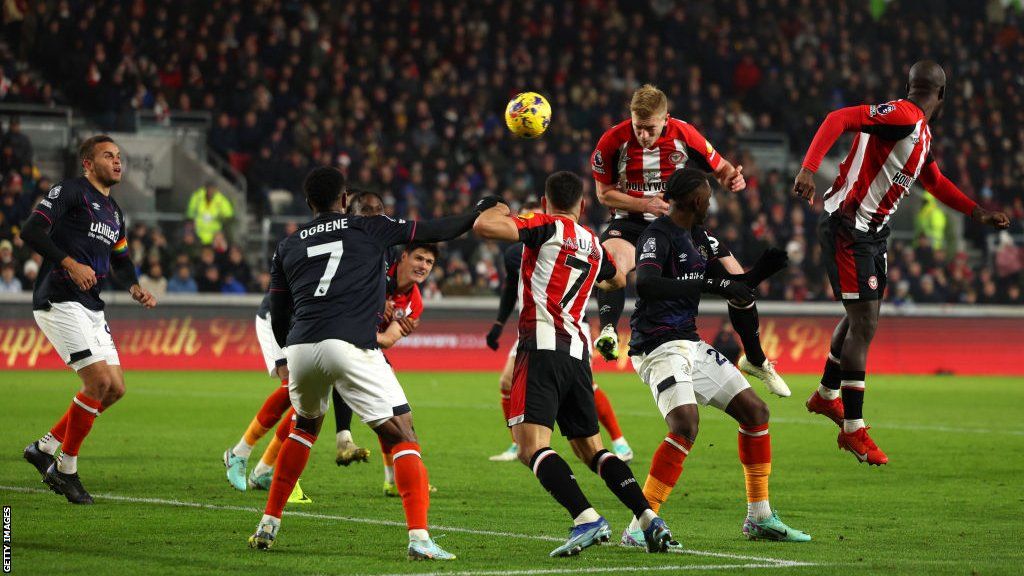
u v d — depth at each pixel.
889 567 8.65
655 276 9.48
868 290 11.75
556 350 9.20
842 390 11.94
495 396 26.12
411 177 37.84
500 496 12.44
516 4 44.94
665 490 9.80
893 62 48.12
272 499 9.23
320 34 40.59
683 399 9.78
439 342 34.44
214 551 9.12
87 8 38.62
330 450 16.53
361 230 9.30
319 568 8.45
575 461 15.76
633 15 45.97
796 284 37.50
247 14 40.66
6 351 31.23
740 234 37.25
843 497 12.70
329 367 9.01
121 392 12.09
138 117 37.12
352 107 38.91
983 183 43.16
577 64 43.69
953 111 46.41
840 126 11.16
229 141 37.75
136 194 36.16
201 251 34.09
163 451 15.88
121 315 32.12
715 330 35.19
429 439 18.03
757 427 9.85
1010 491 13.16
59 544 9.36
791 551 9.38
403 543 9.55
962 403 25.80
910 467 15.30
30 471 13.62
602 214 38.81
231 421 19.88
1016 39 50.16
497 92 41.56
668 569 8.50
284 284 9.58
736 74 45.69
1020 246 39.81
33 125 36.28
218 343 33.09
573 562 8.77
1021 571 8.52
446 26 43.03
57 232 11.85
